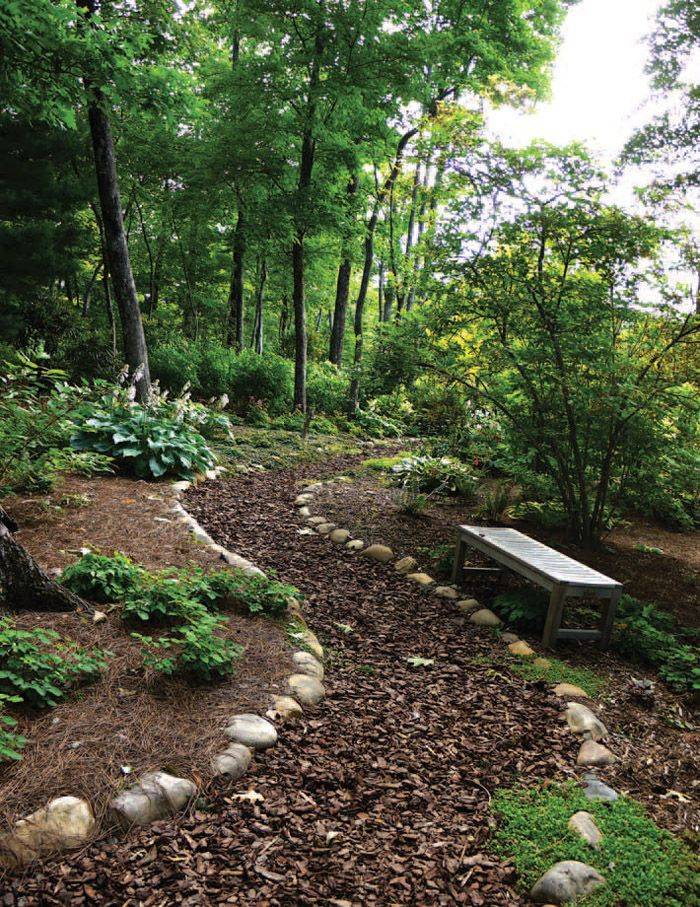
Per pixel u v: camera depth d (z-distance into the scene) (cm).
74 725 279
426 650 437
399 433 1600
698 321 637
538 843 252
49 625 348
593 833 258
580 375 668
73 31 702
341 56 1300
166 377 1481
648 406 623
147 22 913
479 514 793
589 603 539
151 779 254
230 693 331
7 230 1254
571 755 325
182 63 1527
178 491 734
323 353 2881
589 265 667
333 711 341
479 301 712
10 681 291
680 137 614
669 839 262
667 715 380
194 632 347
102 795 242
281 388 1606
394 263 1786
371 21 1260
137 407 855
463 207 680
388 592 541
